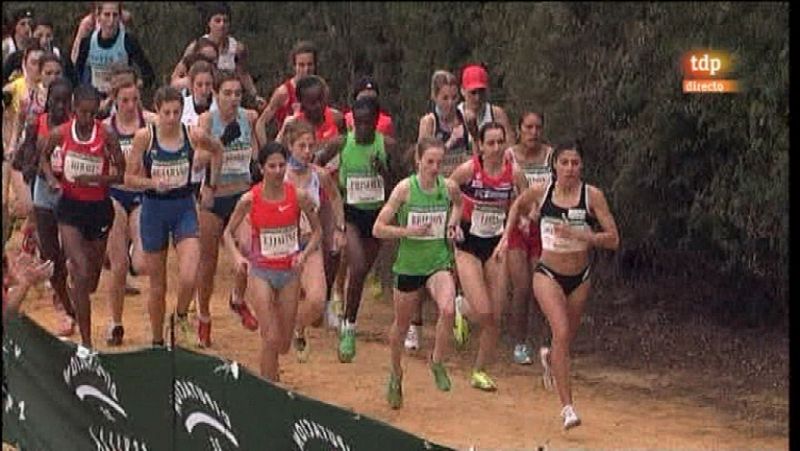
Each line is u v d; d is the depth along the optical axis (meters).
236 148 38.56
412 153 41.12
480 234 36.69
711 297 47.41
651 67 45.47
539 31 50.09
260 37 61.47
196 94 38.91
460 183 36.25
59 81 38.16
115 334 40.38
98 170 36.56
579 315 34.91
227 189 38.81
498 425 35.97
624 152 45.31
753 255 42.91
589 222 33.88
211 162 37.66
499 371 41.59
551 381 39.31
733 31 43.06
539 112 45.44
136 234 38.72
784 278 42.69
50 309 45.59
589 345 45.53
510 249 39.81
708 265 45.97
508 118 47.41
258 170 39.59
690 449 35.22
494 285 37.19
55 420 27.70
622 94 45.72
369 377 39.91
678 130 43.88
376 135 38.19
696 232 44.72
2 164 44.94
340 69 59.09
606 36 48.91
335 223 37.50
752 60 42.38
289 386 38.69
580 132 46.59
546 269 34.22
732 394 40.66
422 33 57.25
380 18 60.19
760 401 40.00
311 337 43.91
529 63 49.53
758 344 45.00
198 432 25.39
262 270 34.31
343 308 42.62
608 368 43.28
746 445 36.09
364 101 37.84
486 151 35.91
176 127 36.41
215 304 47.56
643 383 41.72
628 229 45.69
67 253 37.03
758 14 42.84
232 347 41.88
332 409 23.42
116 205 38.75
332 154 38.25
